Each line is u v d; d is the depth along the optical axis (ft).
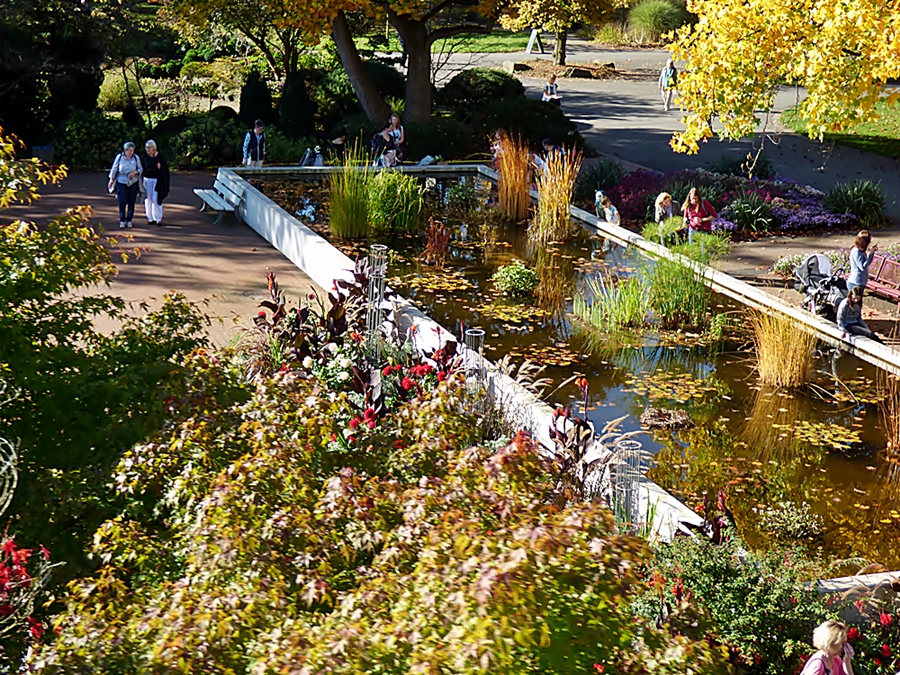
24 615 12.29
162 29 79.61
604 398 29.81
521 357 32.63
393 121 64.23
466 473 12.93
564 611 9.54
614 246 46.55
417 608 9.62
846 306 34.22
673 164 69.72
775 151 75.77
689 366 32.24
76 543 14.05
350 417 18.33
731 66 32.53
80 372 16.75
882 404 29.43
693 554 18.04
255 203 47.78
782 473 25.43
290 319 29.99
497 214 51.47
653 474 25.31
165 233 46.47
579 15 79.92
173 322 18.57
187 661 9.41
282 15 70.18
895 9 28.99
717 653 11.71
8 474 13.98
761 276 42.60
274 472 12.76
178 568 12.29
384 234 47.34
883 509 23.85
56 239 17.49
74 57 69.67
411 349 29.55
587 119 90.68
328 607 11.02
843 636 15.21
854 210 53.62
